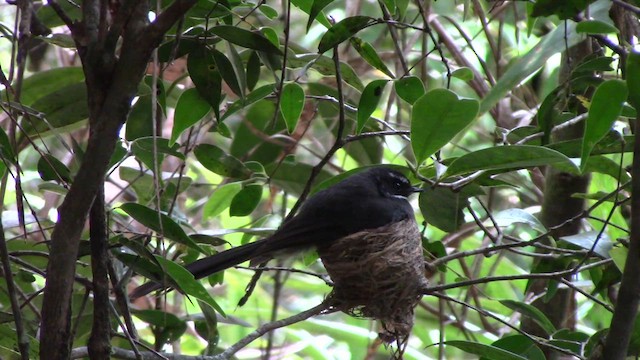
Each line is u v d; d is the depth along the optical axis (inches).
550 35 243.6
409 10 451.8
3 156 240.1
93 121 192.9
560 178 348.2
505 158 237.3
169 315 304.0
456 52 417.1
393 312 302.5
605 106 206.8
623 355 235.8
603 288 289.7
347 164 482.3
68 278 196.1
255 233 327.3
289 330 475.2
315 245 323.9
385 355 467.5
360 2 409.1
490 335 465.4
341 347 531.5
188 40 260.7
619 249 258.4
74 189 188.5
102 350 216.1
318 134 488.7
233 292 518.6
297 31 536.4
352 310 305.3
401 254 305.9
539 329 355.9
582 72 267.9
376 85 272.2
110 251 245.3
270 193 432.5
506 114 416.8
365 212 319.3
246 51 318.7
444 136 237.9
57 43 301.0
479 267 426.6
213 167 323.9
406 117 497.0
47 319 199.2
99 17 198.2
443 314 419.5
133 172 331.0
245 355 465.1
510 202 479.8
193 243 245.6
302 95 278.1
